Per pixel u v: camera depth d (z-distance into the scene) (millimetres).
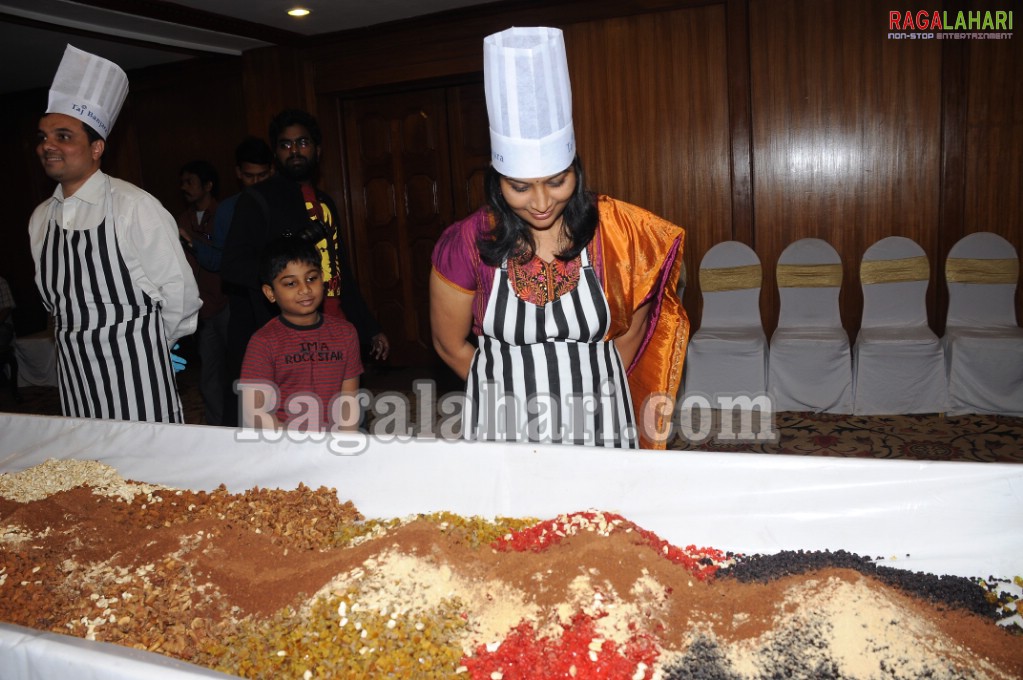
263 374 2471
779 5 5066
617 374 2096
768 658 1311
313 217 3307
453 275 2020
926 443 4121
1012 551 1591
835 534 1692
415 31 5879
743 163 5297
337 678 1334
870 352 4539
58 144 2463
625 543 1566
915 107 4938
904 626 1327
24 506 2057
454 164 6270
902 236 5039
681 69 5340
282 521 1890
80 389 2650
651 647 1353
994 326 4672
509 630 1414
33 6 4992
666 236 2010
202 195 4668
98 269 2555
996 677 1257
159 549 1778
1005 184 4848
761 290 5395
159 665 1163
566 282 1982
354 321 3447
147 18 5289
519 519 1868
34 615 1587
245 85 6445
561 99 1707
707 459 1769
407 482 1998
